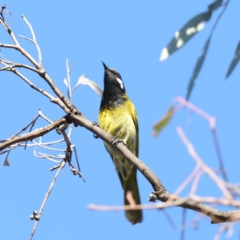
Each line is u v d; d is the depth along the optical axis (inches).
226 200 163.5
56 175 365.4
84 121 377.4
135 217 450.9
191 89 229.1
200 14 240.8
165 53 242.5
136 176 538.0
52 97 383.6
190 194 166.6
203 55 229.6
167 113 185.3
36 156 379.6
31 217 333.4
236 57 240.7
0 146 353.4
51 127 367.2
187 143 172.6
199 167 169.2
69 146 375.9
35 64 386.9
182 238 173.0
